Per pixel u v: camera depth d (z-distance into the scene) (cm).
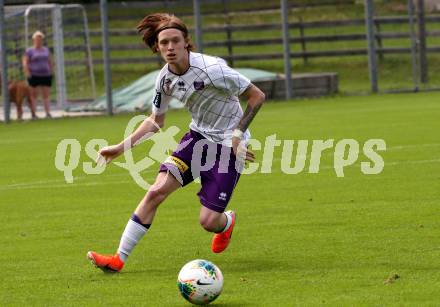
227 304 1731
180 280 1719
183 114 5897
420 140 4138
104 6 6141
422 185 3016
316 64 9131
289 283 1875
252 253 2166
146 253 2209
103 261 1997
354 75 8706
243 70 6938
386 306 1681
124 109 6406
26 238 2433
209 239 2350
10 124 5919
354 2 10125
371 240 2245
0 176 3647
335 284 1853
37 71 6091
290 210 2688
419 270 1942
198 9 6300
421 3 7194
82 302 1783
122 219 2672
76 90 7812
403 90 6812
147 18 1997
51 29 7394
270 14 10100
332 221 2498
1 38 5972
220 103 2022
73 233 2483
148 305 1745
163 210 2788
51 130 5388
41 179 3528
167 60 1966
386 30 9469
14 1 8119
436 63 8575
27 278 1991
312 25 8438
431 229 2345
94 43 9444
